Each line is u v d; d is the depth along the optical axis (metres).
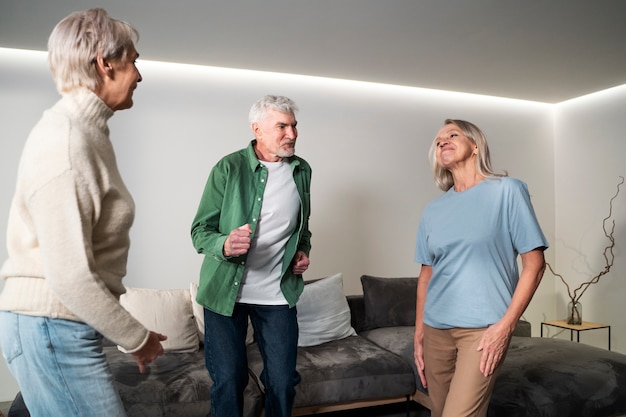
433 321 2.04
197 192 4.05
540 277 1.90
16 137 3.62
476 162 2.06
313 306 3.62
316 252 4.40
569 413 2.54
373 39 3.50
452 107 4.93
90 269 1.08
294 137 2.17
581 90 4.83
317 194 4.41
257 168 2.16
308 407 2.97
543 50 3.72
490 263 1.92
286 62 3.99
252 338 3.52
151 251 3.94
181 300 3.34
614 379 2.73
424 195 4.78
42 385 1.14
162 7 2.97
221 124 4.12
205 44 3.58
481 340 1.83
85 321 1.10
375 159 4.61
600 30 3.33
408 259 4.71
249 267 2.12
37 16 3.06
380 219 4.62
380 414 3.50
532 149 5.29
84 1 2.88
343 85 4.53
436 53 3.79
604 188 4.80
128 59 1.25
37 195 1.06
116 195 1.21
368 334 3.86
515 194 1.92
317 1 2.90
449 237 2.00
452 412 1.86
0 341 1.18
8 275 1.16
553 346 3.19
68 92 1.20
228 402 2.03
